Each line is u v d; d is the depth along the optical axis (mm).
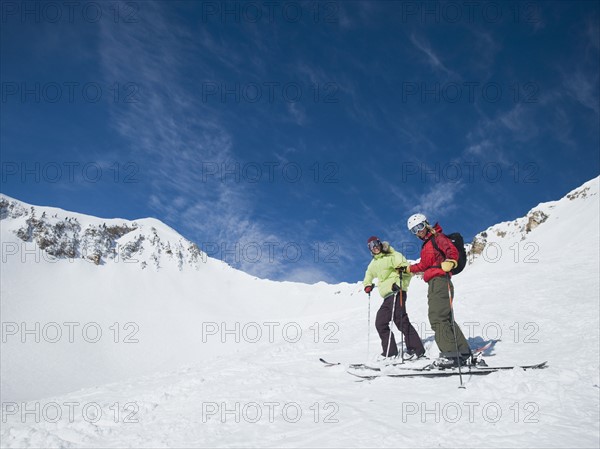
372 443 4020
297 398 5543
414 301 15789
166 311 160625
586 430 3988
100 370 105500
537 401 4703
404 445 3916
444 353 6133
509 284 14766
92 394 7301
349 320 14273
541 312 10000
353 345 9734
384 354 7379
